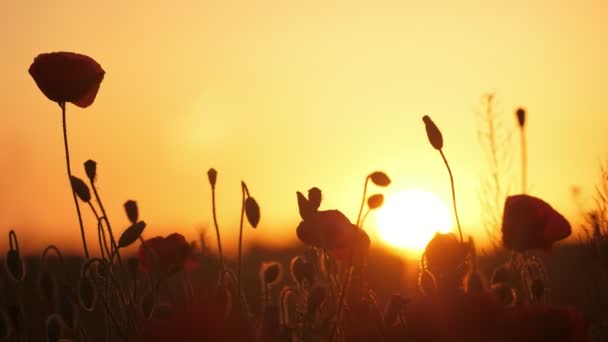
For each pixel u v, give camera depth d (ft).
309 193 9.78
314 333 9.37
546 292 10.20
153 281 9.93
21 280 10.46
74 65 10.14
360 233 9.91
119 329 9.58
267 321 9.23
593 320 10.90
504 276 10.08
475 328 8.98
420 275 9.37
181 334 8.84
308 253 10.30
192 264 10.80
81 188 9.73
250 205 9.57
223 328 8.89
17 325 10.14
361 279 9.91
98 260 9.68
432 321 9.07
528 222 9.95
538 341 8.93
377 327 9.28
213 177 9.59
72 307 9.78
